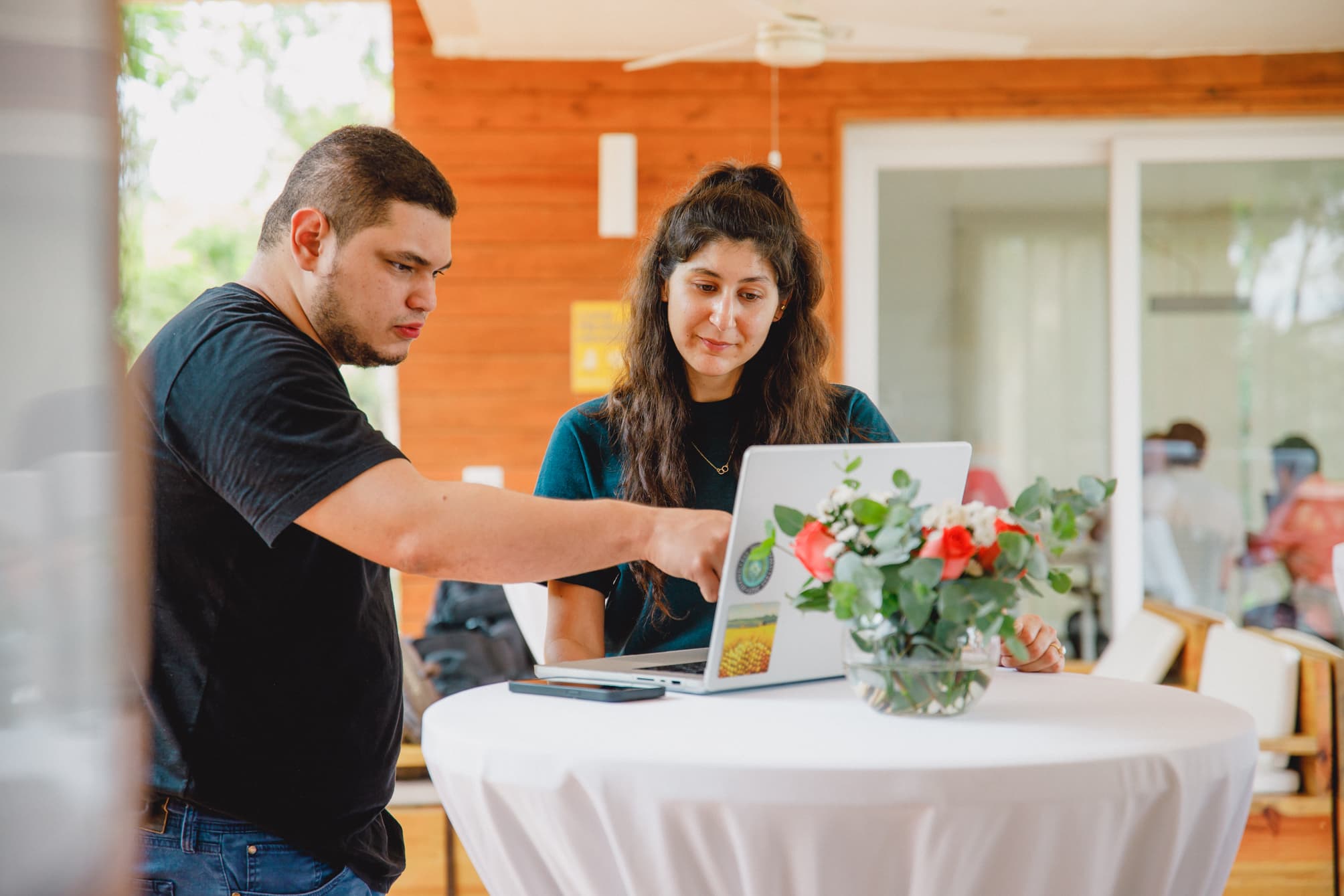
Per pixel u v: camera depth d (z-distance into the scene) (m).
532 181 5.14
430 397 5.18
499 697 1.40
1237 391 5.14
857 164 5.17
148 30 7.97
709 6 4.44
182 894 1.42
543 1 4.42
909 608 1.19
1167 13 4.58
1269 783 3.16
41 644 0.33
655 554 1.34
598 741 1.15
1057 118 5.10
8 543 0.32
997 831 1.05
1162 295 5.14
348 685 1.48
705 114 5.12
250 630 1.42
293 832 1.45
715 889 1.11
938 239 5.17
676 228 1.72
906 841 1.06
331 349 1.54
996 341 5.17
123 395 0.33
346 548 1.35
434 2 4.54
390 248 1.48
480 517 1.29
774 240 1.69
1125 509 5.11
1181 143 5.12
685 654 1.59
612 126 5.12
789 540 1.35
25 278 0.32
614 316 5.14
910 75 5.09
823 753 1.08
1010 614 1.26
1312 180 5.13
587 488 1.80
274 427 1.32
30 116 0.32
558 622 1.74
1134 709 1.29
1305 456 5.12
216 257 9.37
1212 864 1.20
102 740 0.34
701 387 1.83
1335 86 5.04
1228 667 3.44
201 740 1.41
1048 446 5.17
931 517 1.21
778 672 1.41
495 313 5.16
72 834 0.33
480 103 5.12
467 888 3.03
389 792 1.56
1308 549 5.11
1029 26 4.71
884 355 5.18
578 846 1.13
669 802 1.07
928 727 1.20
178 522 1.39
